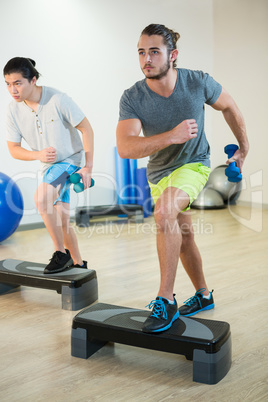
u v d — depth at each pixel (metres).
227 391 1.69
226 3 6.12
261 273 3.17
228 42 6.17
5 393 1.70
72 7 5.03
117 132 2.02
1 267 2.79
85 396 1.67
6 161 4.73
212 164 6.64
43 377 1.82
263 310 2.48
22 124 2.68
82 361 1.95
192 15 6.10
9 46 4.62
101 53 5.31
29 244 4.24
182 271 3.24
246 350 2.02
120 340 1.88
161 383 1.76
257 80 5.89
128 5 5.46
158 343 1.81
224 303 2.60
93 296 2.65
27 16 4.71
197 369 1.76
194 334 1.80
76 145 2.73
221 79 6.34
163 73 1.89
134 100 2.00
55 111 2.60
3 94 4.64
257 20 5.79
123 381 1.78
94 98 5.32
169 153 2.12
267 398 1.63
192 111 2.00
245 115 6.09
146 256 3.70
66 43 5.03
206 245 4.04
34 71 2.53
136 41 5.57
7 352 2.04
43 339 2.18
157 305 1.86
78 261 2.88
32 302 2.69
